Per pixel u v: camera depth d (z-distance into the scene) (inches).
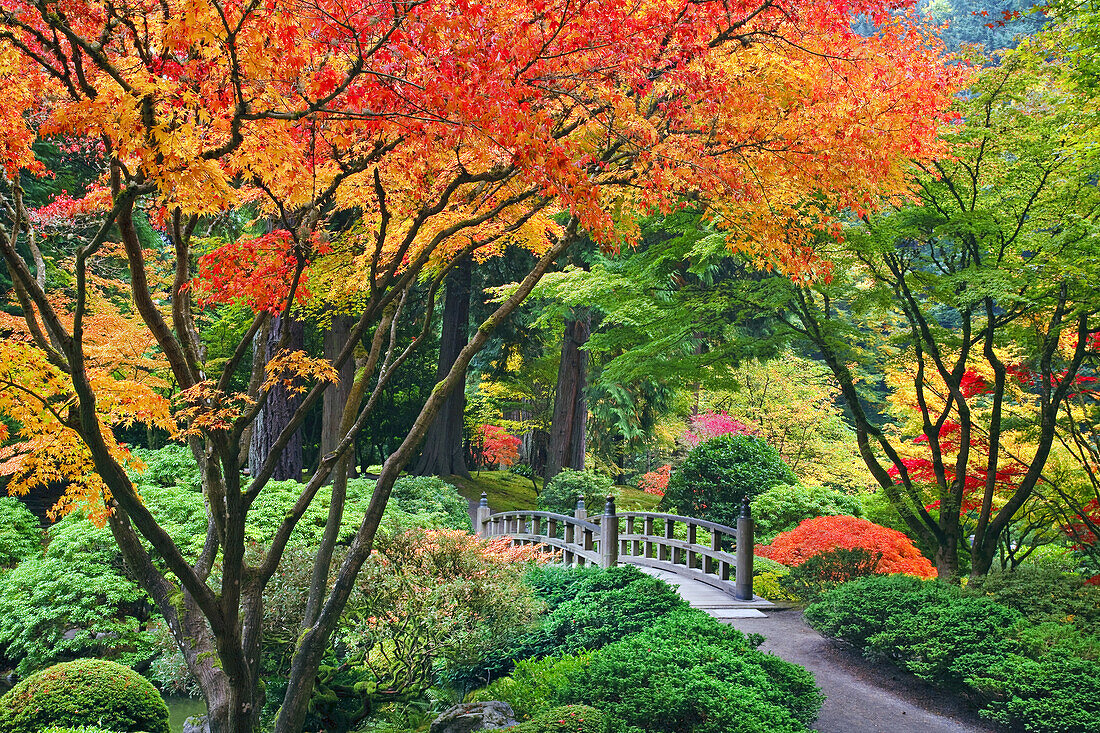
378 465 952.9
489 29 125.3
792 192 194.9
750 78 167.2
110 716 224.7
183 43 121.4
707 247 345.4
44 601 327.6
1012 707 212.7
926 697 248.7
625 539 505.4
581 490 706.2
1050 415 353.4
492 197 191.9
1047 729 204.4
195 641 186.1
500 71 124.3
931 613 270.4
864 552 383.6
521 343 811.4
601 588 304.5
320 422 855.1
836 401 1145.4
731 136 166.9
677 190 183.6
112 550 346.0
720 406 893.2
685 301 396.5
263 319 166.2
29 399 157.3
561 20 139.2
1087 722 198.2
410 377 895.7
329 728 253.1
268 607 245.4
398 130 149.6
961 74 218.2
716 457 622.2
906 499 388.5
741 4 161.5
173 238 165.8
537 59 135.6
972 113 328.2
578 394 812.6
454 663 272.4
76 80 157.9
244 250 164.2
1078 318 345.7
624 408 827.4
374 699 263.0
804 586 376.5
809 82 170.9
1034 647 240.4
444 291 794.8
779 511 545.3
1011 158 355.9
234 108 133.1
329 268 235.1
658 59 152.0
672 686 192.4
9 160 165.3
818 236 327.6
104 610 324.8
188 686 294.5
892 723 226.1
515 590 275.3
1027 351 383.6
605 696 197.0
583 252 633.0
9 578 335.9
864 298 355.6
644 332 415.2
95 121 120.8
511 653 274.5
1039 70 320.8
